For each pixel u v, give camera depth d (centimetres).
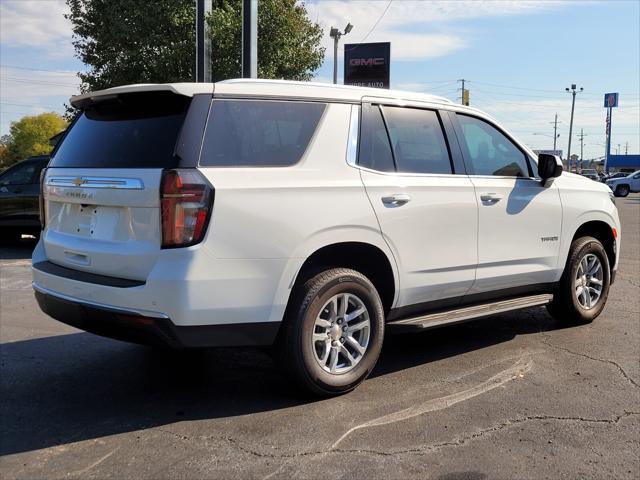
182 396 421
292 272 380
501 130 538
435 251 459
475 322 629
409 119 466
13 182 1229
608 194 627
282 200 376
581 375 463
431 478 310
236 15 1742
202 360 501
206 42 1219
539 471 318
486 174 510
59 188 422
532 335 577
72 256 408
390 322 450
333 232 397
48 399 417
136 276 360
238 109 381
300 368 390
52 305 407
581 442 351
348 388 416
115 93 391
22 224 1230
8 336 576
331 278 397
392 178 435
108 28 1831
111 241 378
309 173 394
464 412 392
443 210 461
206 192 351
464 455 334
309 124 407
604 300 623
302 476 311
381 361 500
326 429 366
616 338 565
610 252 636
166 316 347
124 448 343
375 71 2573
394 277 437
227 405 404
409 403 407
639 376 461
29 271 966
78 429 368
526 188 532
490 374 466
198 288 348
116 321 367
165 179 348
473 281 491
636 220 1983
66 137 444
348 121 424
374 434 359
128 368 482
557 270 567
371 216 415
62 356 513
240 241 360
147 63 1795
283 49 1838
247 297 364
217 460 328
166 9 1712
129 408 400
